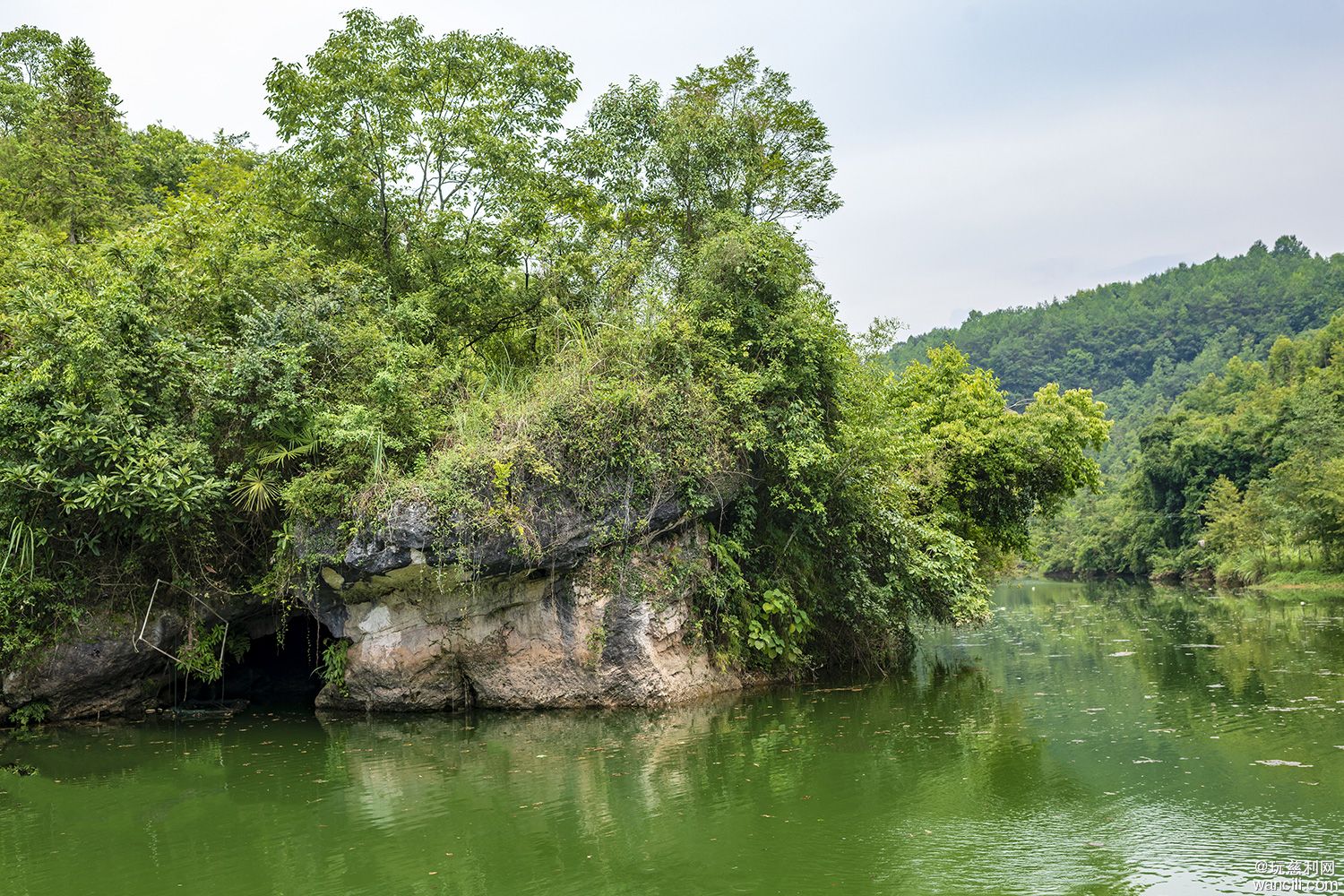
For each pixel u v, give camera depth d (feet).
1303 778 30.83
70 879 24.47
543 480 43.93
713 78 62.90
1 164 68.74
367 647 46.03
